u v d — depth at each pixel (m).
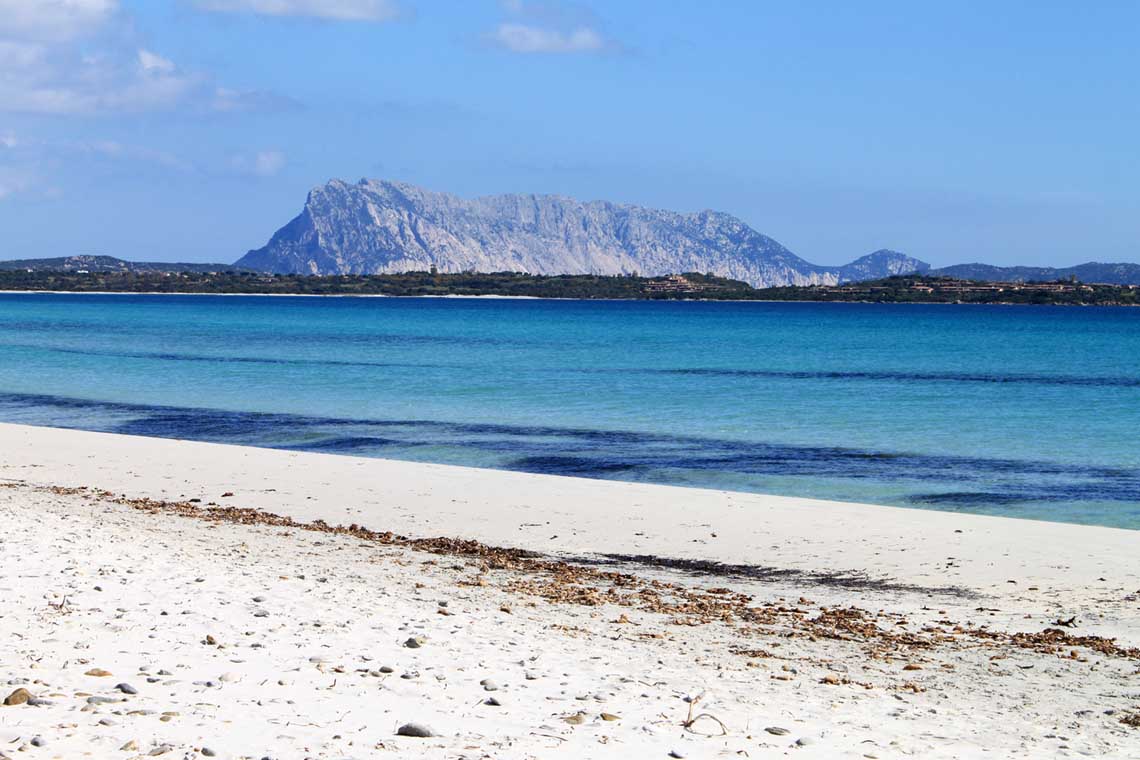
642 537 21.30
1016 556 19.58
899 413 48.41
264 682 9.70
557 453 35.97
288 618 12.59
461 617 13.66
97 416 47.12
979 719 10.23
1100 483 30.53
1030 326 165.75
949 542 20.81
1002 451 36.88
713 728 9.11
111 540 17.70
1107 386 63.66
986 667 12.57
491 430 42.00
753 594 16.92
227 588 14.13
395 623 12.85
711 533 21.66
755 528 22.14
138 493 25.70
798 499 25.61
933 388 61.72
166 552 17.02
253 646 11.11
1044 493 28.89
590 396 55.72
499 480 27.88
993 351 101.31
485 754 7.89
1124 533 21.72
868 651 13.26
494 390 58.75
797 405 51.66
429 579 16.78
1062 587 17.31
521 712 9.25
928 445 38.25
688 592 16.88
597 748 8.26
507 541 20.94
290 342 109.81
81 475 28.28
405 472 29.08
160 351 93.50
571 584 17.09
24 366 75.81
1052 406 51.75
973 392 59.22
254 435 40.72
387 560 18.36
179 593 13.50
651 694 10.26
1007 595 16.84
